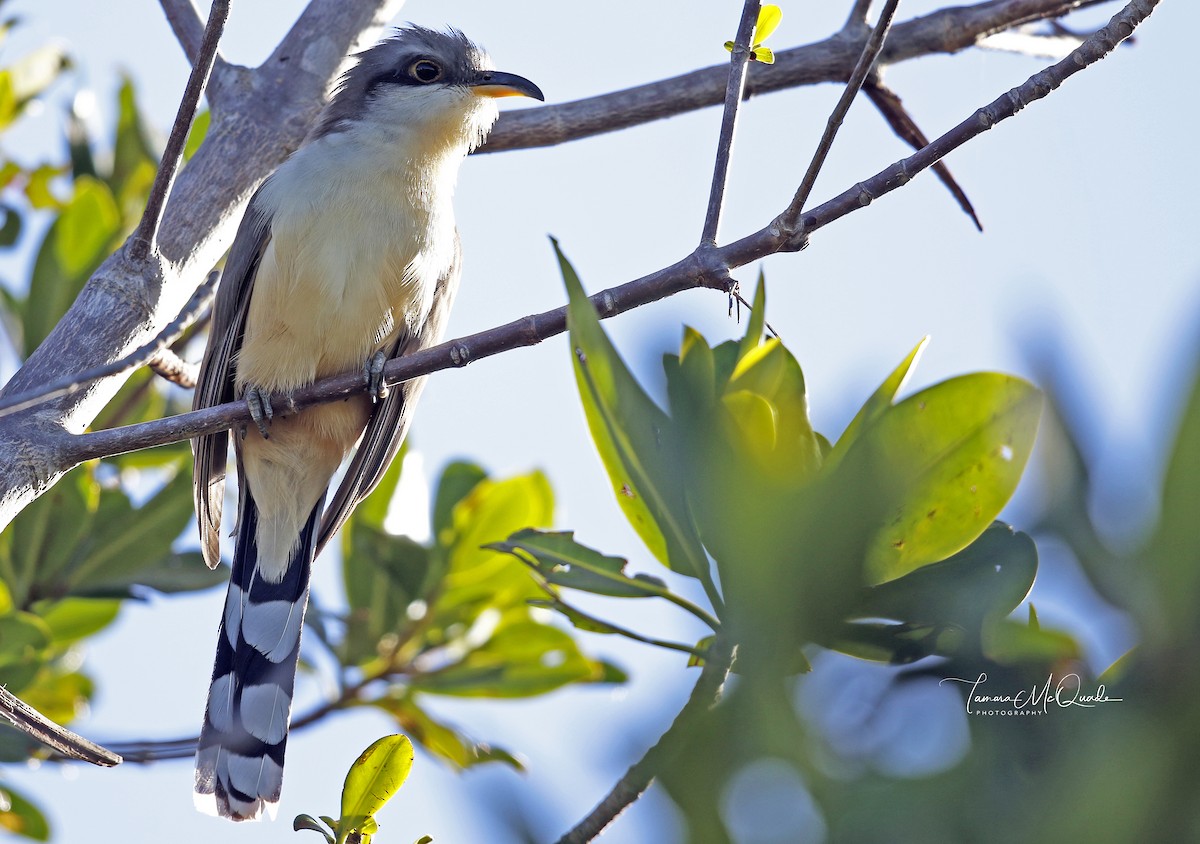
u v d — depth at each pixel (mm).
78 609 9562
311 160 9234
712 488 3355
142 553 9297
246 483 9414
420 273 9258
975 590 3865
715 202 6418
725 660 3393
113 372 6105
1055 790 2389
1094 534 2643
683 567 4395
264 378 9172
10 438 6484
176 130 6566
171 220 7852
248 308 9141
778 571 3084
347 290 8969
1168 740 2334
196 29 8742
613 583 5332
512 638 9773
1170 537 2461
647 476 4086
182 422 6715
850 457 3195
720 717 2770
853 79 5809
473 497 9875
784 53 9477
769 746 2672
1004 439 4078
